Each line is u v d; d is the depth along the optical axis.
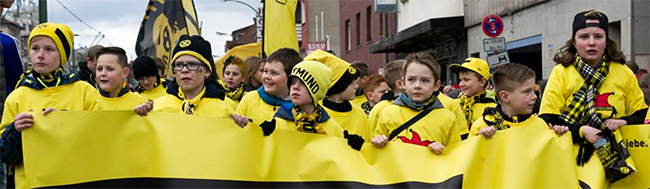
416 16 24.23
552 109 5.18
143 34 11.55
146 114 4.52
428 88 5.55
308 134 4.69
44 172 4.34
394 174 4.67
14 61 5.86
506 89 5.10
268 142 4.63
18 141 4.43
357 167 4.66
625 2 13.12
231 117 4.59
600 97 5.17
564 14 15.48
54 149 4.36
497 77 5.17
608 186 5.04
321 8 47.31
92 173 4.41
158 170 4.49
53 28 4.96
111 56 6.15
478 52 20.16
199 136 4.54
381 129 5.80
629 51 12.98
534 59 19.92
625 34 13.16
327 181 4.64
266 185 4.60
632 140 5.06
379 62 31.58
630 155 5.05
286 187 4.62
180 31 11.45
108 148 4.44
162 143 4.50
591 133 4.89
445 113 5.66
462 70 7.40
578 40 5.18
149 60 7.94
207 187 4.50
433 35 22.91
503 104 5.20
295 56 5.96
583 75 5.16
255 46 12.87
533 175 4.73
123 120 4.48
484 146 4.75
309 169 4.64
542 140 4.78
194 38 5.46
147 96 7.97
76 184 4.38
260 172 4.59
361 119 5.74
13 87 5.89
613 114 5.15
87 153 4.40
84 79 7.71
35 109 4.88
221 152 4.54
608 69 5.21
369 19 32.34
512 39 18.19
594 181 4.86
